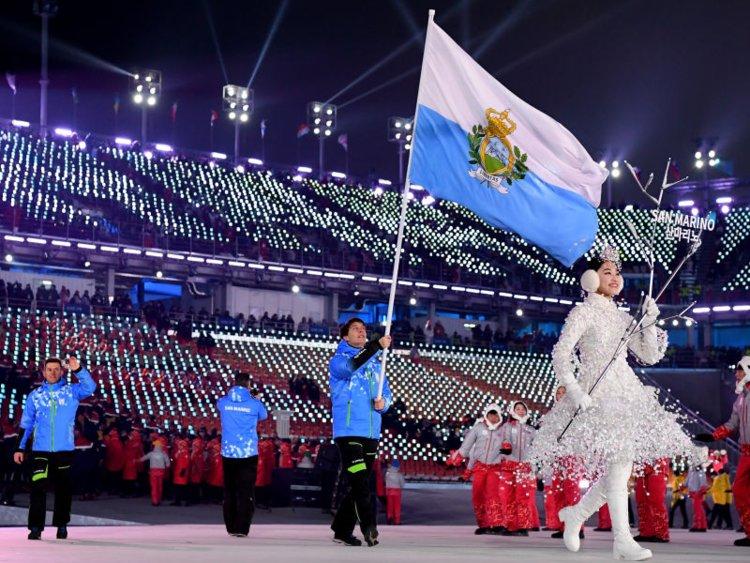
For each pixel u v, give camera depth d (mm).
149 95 60938
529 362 54406
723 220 64688
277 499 29469
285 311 56125
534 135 11008
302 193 62531
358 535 12727
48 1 57031
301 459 31312
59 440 11695
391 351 50281
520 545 10688
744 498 13188
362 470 10000
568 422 8492
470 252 62469
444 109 11180
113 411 34344
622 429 8258
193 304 54562
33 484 11609
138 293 54875
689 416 50125
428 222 64250
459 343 53406
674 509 29516
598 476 8516
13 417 31688
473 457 15742
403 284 57500
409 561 7035
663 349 8742
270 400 41000
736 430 13773
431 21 11148
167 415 37562
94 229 49438
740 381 13633
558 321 64562
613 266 8734
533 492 15992
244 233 56062
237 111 63531
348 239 59250
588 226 11156
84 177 54469
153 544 10109
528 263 63375
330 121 66500
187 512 26516
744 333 60281
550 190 11062
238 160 63188
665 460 8836
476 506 15688
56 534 12102
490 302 60062
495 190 11086
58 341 40688
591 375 8484
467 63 11156
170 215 54125
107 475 29219
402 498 32125
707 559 7957
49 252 48500
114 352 41688
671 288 61312
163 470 27875
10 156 53688
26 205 49438
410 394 46938
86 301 44781
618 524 8148
